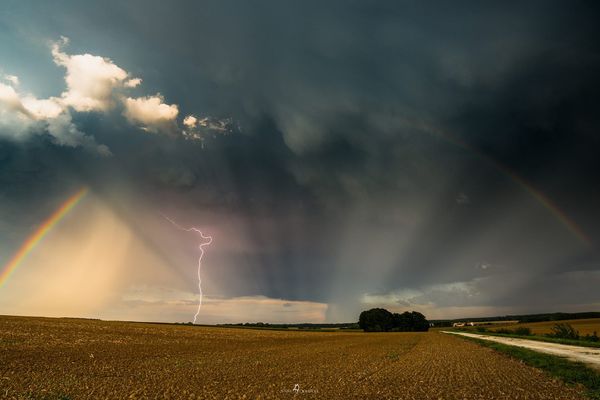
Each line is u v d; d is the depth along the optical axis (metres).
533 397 16.42
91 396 16.48
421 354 40.03
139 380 21.41
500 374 23.61
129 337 58.59
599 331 86.69
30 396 16.12
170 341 55.78
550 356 31.30
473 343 57.84
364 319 162.00
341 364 30.55
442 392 17.95
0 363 26.05
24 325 63.38
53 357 30.91
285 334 95.88
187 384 20.28
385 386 19.86
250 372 25.42
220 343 56.69
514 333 95.62
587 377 20.05
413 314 164.62
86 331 62.31
